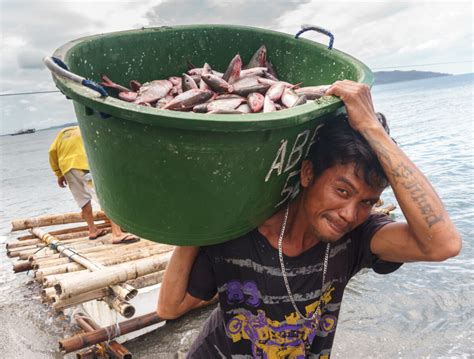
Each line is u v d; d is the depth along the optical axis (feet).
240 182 4.70
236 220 5.04
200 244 5.11
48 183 59.98
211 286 6.45
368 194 5.11
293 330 5.96
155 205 4.76
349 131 5.11
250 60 8.45
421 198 5.11
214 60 8.70
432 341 14.23
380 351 13.84
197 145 4.30
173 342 14.06
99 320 14.46
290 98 6.18
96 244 18.54
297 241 5.72
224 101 6.25
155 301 13.89
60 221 21.34
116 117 4.30
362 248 6.10
